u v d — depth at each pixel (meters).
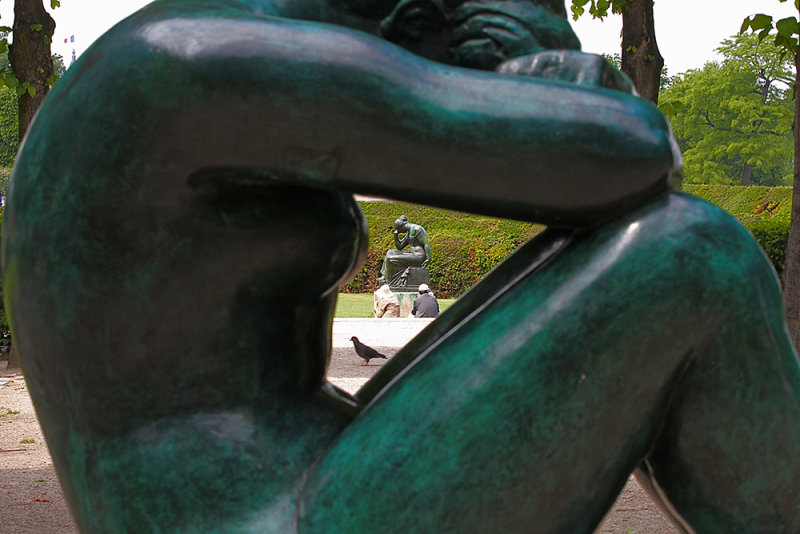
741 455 1.20
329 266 1.31
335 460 1.24
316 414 1.33
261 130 1.16
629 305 1.17
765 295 1.19
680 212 1.19
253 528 1.22
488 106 1.17
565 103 1.19
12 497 6.24
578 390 1.17
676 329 1.16
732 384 1.18
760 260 1.20
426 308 21.75
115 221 1.22
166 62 1.16
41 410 1.36
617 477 1.21
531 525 1.19
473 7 1.35
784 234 15.68
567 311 1.18
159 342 1.25
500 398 1.18
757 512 1.23
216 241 1.23
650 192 1.21
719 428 1.19
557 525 1.20
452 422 1.18
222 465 1.25
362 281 34.78
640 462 1.29
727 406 1.18
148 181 1.20
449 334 1.29
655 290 1.16
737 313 1.17
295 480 1.25
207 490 1.23
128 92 1.18
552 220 1.23
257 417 1.28
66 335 1.26
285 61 1.15
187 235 1.22
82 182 1.22
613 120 1.19
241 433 1.27
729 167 65.00
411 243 25.31
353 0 1.37
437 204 1.23
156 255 1.22
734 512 1.23
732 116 63.94
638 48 10.18
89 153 1.21
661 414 1.21
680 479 1.25
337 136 1.16
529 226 32.75
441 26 1.37
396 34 1.37
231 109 1.15
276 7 1.33
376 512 1.19
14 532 5.41
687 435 1.21
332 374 12.30
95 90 1.21
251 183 1.24
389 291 24.00
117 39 1.23
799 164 7.49
